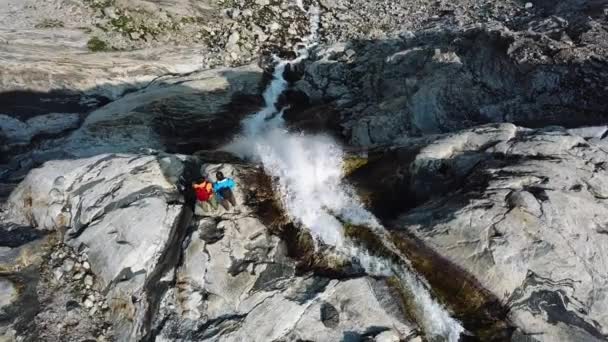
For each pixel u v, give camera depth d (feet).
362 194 52.60
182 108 84.12
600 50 72.59
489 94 72.43
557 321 38.14
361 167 57.06
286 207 50.93
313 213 50.34
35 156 76.84
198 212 48.60
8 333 43.60
